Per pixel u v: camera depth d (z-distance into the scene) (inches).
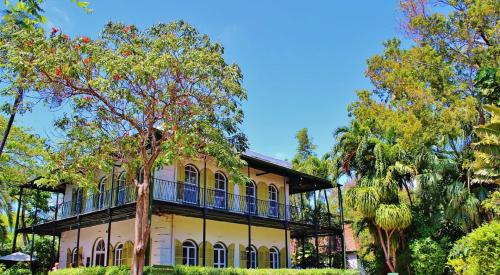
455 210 811.4
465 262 501.7
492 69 809.5
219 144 509.4
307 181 1003.3
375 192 848.3
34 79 470.3
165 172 754.8
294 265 1146.0
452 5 1015.6
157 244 727.1
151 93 511.2
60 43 474.6
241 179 514.9
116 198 712.4
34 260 880.3
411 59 1010.7
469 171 804.6
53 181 518.3
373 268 928.9
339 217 1006.4
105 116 531.5
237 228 870.4
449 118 844.6
